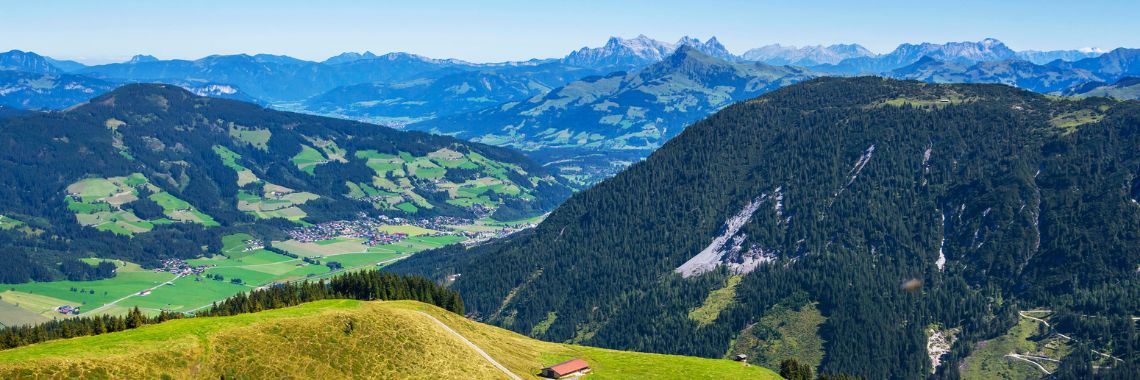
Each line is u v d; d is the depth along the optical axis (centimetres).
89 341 14862
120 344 14625
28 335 19350
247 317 16900
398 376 16312
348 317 17362
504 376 17800
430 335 18212
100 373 13575
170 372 14300
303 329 16512
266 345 15738
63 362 13462
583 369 19350
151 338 15062
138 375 13888
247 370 15025
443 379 16675
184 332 15475
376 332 17300
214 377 14650
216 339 15425
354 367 16100
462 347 18475
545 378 18688
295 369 15475
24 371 12988
